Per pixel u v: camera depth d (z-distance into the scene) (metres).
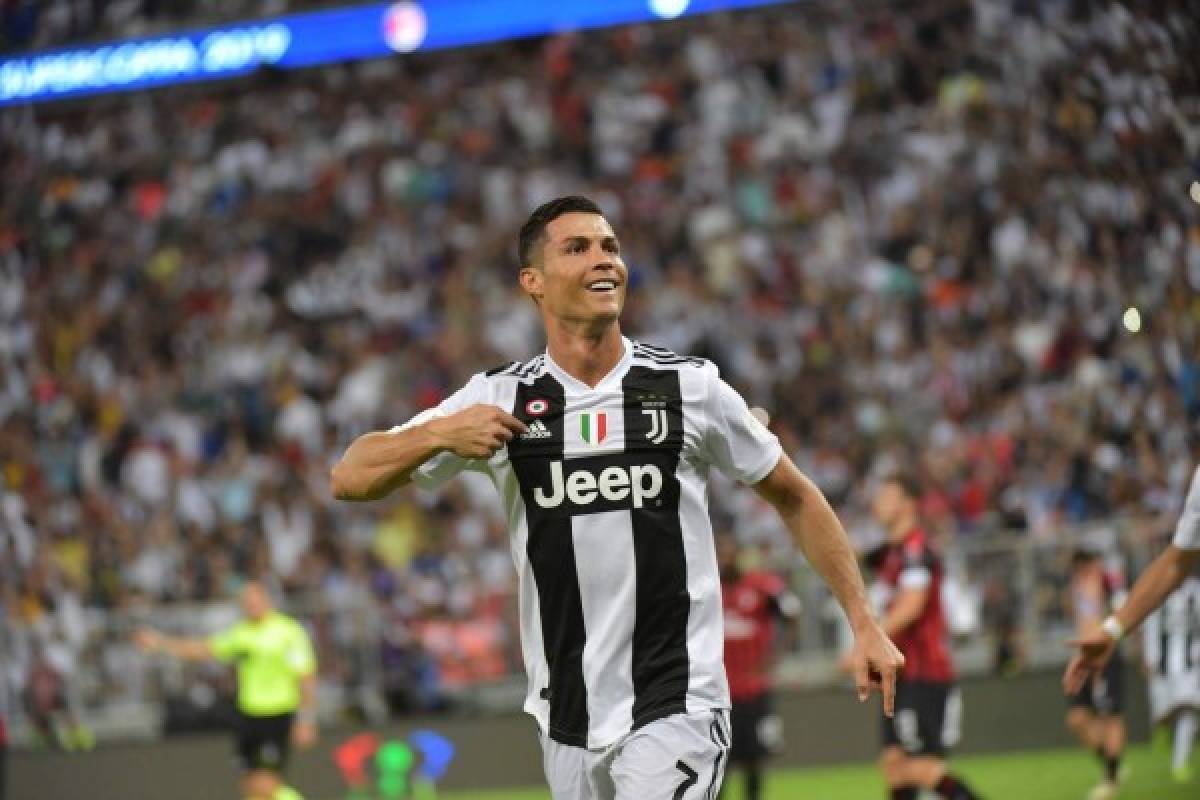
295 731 35.53
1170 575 14.73
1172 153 37.62
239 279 71.62
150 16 53.62
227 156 76.62
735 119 69.19
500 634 43.47
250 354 66.56
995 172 60.19
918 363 54.09
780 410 53.75
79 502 58.66
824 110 67.31
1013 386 52.06
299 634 34.38
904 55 66.62
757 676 30.56
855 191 63.84
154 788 42.12
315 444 60.75
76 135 77.44
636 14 46.75
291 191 74.75
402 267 69.44
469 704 42.94
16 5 54.22
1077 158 52.78
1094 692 31.33
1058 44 57.25
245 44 51.34
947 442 49.88
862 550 43.84
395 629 43.59
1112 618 14.88
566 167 71.56
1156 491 41.31
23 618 45.53
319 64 50.50
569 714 12.58
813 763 39.97
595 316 12.51
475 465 12.85
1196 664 29.00
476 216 71.44
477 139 73.81
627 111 71.62
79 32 53.47
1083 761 38.00
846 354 56.66
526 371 12.84
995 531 43.84
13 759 43.03
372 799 41.38
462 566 47.47
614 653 12.44
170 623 44.66
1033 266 55.31
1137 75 38.12
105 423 64.38
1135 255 43.19
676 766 12.15
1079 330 51.12
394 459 12.05
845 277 60.47
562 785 12.70
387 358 64.50
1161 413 41.53
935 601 25.75
